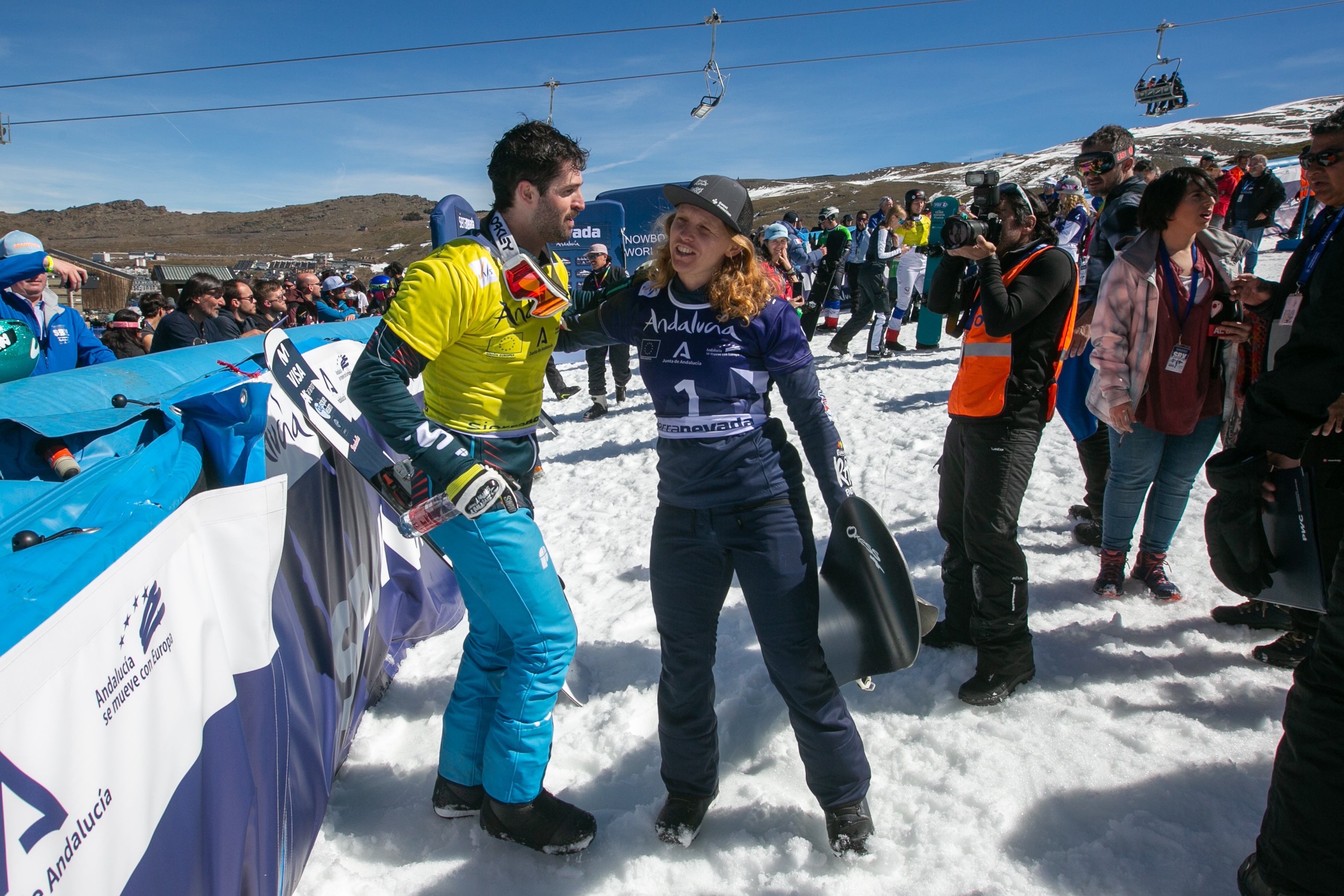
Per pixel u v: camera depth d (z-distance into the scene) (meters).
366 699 2.59
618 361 8.35
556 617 1.95
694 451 1.85
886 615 1.95
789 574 1.86
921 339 9.52
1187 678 2.51
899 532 4.01
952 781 2.13
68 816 1.08
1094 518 3.58
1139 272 2.72
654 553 1.98
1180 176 2.59
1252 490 2.14
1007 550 2.42
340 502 2.44
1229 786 2.02
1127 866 1.80
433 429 1.69
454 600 3.30
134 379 2.12
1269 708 2.32
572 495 5.48
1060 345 2.45
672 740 2.00
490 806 2.00
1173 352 2.72
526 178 1.76
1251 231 11.45
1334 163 2.19
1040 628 2.91
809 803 2.15
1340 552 1.45
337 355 2.66
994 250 2.29
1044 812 2.00
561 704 2.79
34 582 1.11
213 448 1.89
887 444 5.68
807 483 5.05
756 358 1.83
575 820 1.99
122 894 1.19
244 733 1.62
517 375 1.91
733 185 1.74
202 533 1.58
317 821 1.94
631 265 10.91
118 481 1.46
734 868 1.93
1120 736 2.25
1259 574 2.25
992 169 2.44
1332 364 1.87
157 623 1.36
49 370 3.27
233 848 1.50
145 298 7.55
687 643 1.96
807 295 11.85
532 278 1.81
